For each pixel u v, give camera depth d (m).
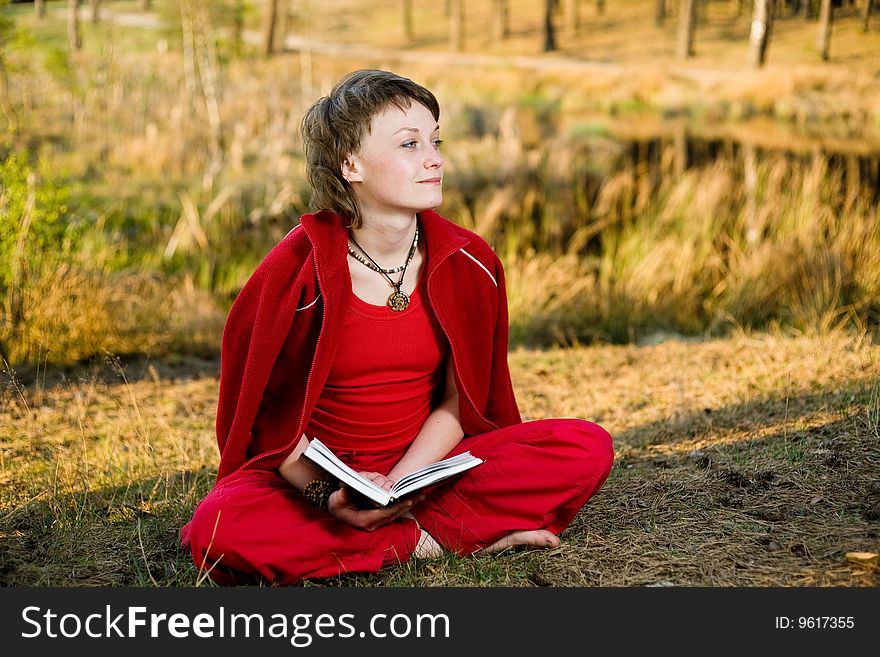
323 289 3.80
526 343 9.47
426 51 43.88
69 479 5.25
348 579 3.97
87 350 8.08
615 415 6.45
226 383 4.05
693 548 4.03
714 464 4.95
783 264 9.80
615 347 8.80
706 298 10.17
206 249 12.14
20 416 6.58
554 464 4.01
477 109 25.80
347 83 3.82
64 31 29.88
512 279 10.49
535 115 27.69
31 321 7.99
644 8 48.38
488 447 4.18
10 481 5.30
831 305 8.78
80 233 9.74
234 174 15.41
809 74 26.02
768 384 6.55
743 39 39.22
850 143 19.28
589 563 3.98
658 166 17.47
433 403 4.32
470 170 15.93
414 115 3.76
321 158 3.87
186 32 24.91
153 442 6.09
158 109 20.92
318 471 4.04
